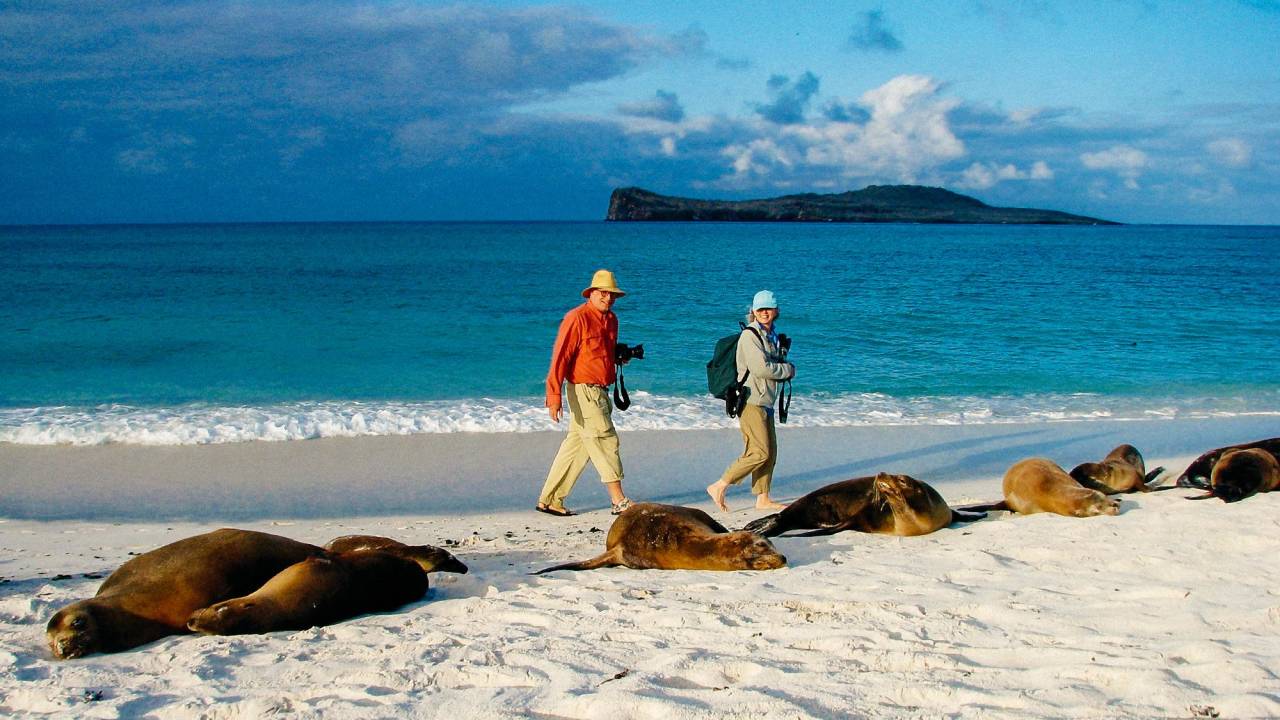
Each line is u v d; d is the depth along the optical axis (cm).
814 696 349
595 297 873
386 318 2581
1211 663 364
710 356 1997
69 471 1042
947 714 328
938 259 6150
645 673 383
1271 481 798
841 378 1758
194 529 827
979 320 2608
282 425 1266
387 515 889
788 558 673
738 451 1170
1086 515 749
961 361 1950
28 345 2066
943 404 1517
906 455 1158
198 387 1630
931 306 2973
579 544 764
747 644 430
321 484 1002
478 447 1179
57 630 454
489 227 18675
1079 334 2342
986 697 342
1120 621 454
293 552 561
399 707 355
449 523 855
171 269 4525
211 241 8725
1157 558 599
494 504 937
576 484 1025
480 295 3238
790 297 3262
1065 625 451
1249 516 711
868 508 765
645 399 1527
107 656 454
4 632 496
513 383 1695
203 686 392
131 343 2105
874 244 8956
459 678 393
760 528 766
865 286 3778
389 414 1365
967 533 729
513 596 559
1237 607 469
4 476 1017
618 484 884
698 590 559
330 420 1308
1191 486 855
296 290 3381
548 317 2627
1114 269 5088
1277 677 350
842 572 603
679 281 4000
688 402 1497
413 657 426
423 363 1900
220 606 483
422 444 1192
